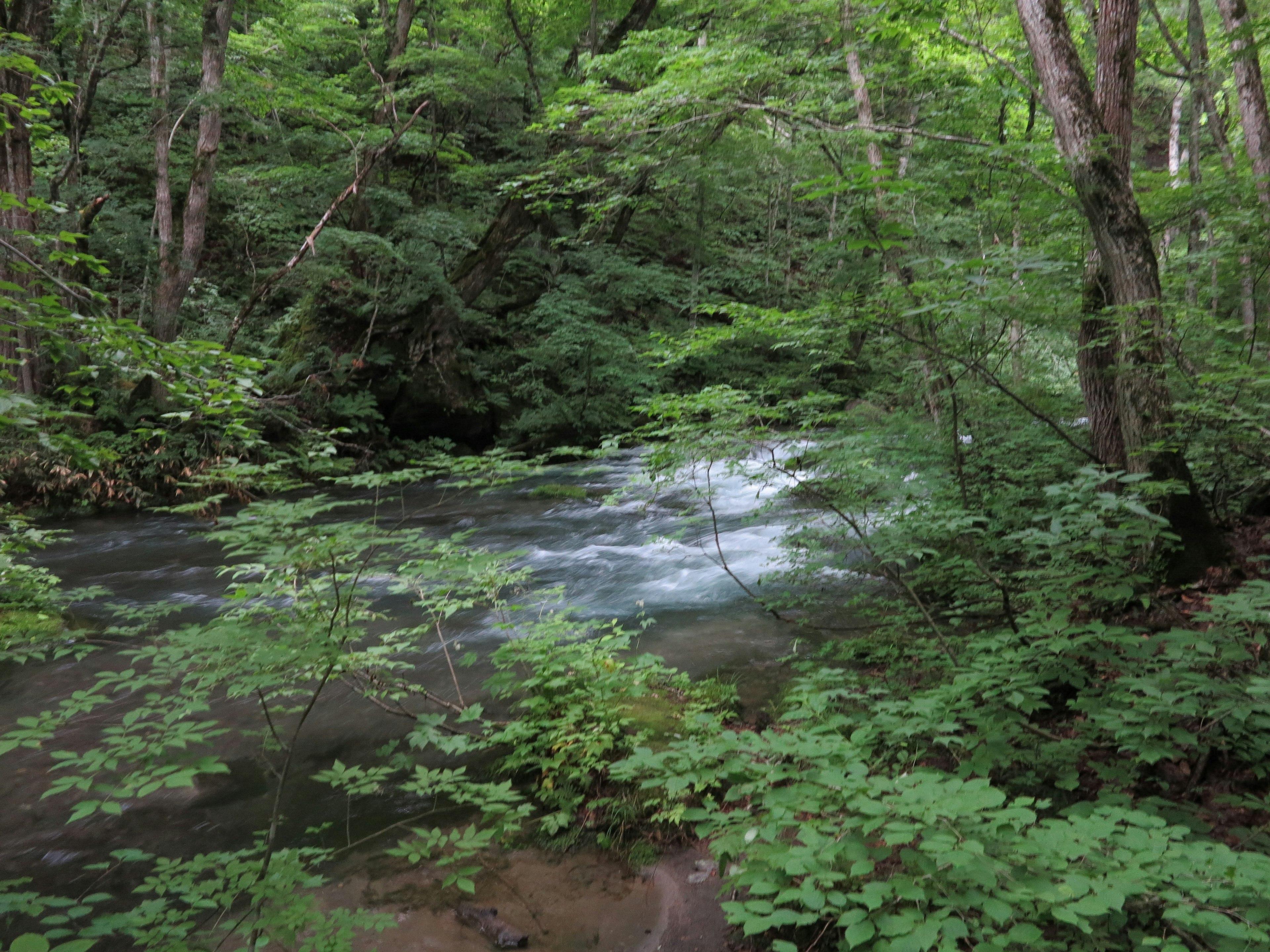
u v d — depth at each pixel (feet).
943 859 7.40
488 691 18.35
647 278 63.87
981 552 20.02
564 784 14.07
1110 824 8.41
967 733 13.56
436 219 56.44
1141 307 17.85
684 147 30.53
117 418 43.39
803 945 10.27
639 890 11.92
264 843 13.11
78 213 36.04
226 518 11.48
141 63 64.49
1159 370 18.26
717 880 11.98
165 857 12.71
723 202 73.26
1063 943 8.56
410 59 61.31
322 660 11.96
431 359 55.36
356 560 13.61
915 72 32.30
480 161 78.13
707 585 27.04
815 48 31.40
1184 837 10.69
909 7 27.27
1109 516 14.60
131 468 42.22
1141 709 11.78
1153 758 10.80
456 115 75.51
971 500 20.93
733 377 63.46
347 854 12.84
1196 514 18.33
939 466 21.99
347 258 55.26
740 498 40.70
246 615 12.93
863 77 30.14
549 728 15.28
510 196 54.08
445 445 56.39
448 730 16.39
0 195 11.28
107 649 21.70
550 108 30.07
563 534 36.19
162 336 45.93
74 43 53.47
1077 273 20.62
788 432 19.35
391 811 14.10
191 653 11.44
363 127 64.39
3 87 34.58
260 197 63.05
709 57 26.99
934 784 8.50
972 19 32.99
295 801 14.39
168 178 48.42
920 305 16.57
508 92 70.79
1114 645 15.23
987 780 8.42
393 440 55.06
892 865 10.00
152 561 32.63
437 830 11.20
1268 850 10.24
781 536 31.65
